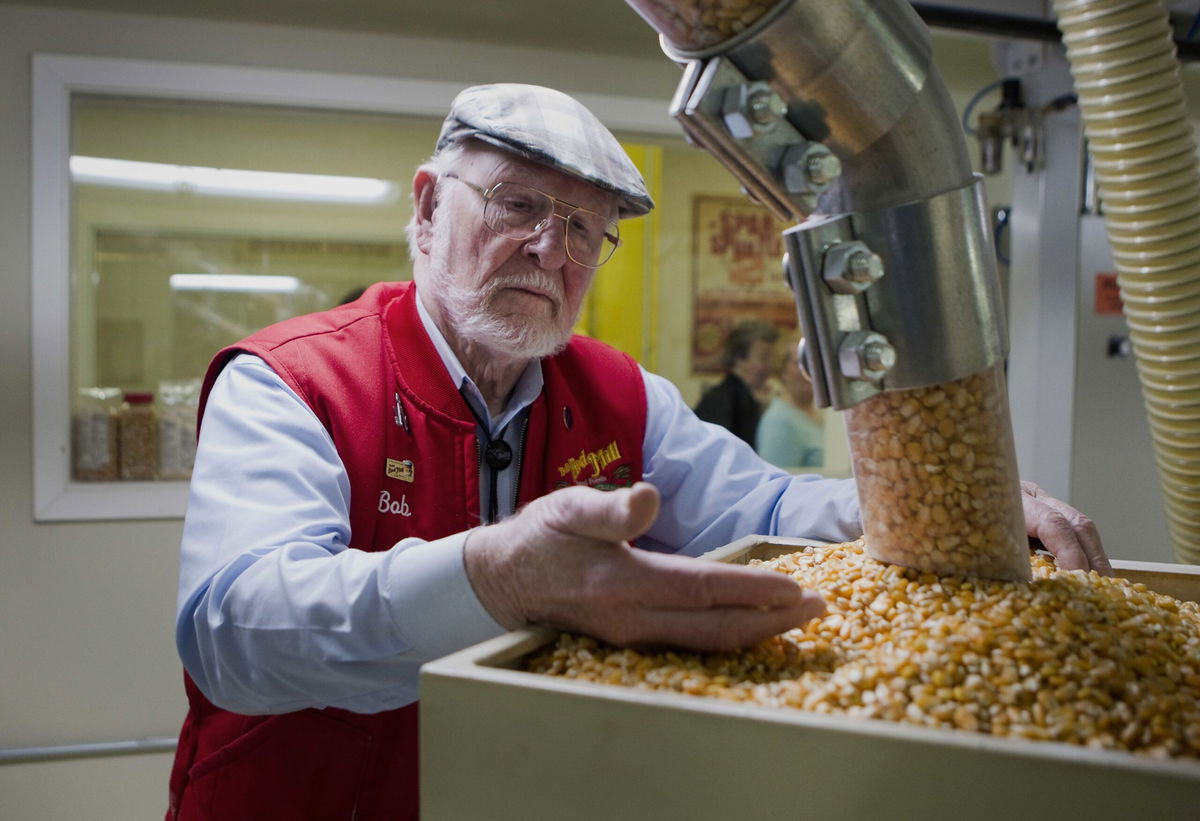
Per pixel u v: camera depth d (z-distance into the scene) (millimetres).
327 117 2482
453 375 1223
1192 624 740
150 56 2328
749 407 2811
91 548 2350
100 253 2404
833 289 631
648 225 2701
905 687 580
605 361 1427
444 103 2467
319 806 1029
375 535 1118
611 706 525
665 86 2621
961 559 751
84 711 2357
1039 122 2004
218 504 938
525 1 2451
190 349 2500
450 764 562
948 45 2633
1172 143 1101
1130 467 2066
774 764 497
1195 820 439
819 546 969
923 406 722
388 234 2633
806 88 597
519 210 1172
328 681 779
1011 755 463
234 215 2502
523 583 662
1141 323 1167
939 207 638
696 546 1312
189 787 1097
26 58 2283
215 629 835
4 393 2311
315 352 1139
